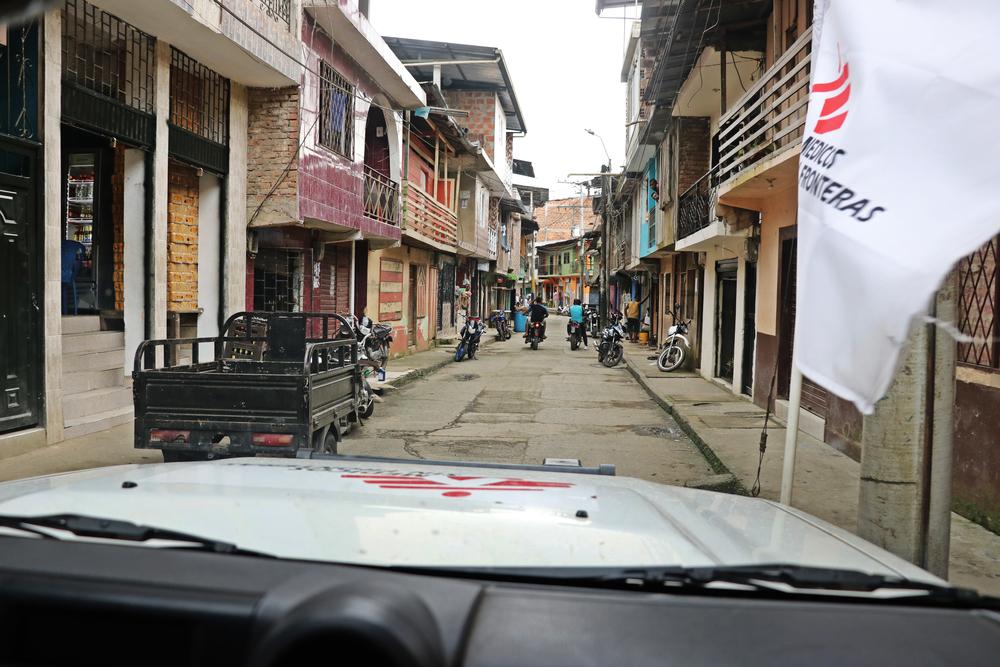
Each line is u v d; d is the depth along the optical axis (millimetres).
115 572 1208
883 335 2373
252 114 10742
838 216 2562
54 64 6754
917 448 3193
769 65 10117
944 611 1288
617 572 1408
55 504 1689
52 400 6895
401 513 1713
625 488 2393
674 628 1169
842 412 7508
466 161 23469
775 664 1076
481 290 36000
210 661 1091
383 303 17625
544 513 1805
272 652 1004
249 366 7250
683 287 20109
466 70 24562
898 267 2354
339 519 1644
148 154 8523
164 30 8258
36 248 6672
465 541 1537
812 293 2633
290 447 5648
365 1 14328
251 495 1837
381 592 1119
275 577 1221
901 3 2660
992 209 2309
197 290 10055
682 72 13359
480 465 2797
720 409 10352
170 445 5715
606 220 28266
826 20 2965
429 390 12883
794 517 2207
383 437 8398
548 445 8180
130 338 8648
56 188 6844
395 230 15719
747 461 7055
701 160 15781
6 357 6379
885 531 3223
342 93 12594
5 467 6023
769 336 10164
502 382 14344
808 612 1246
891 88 2562
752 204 10445
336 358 7613
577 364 18797
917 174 2445
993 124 2371
